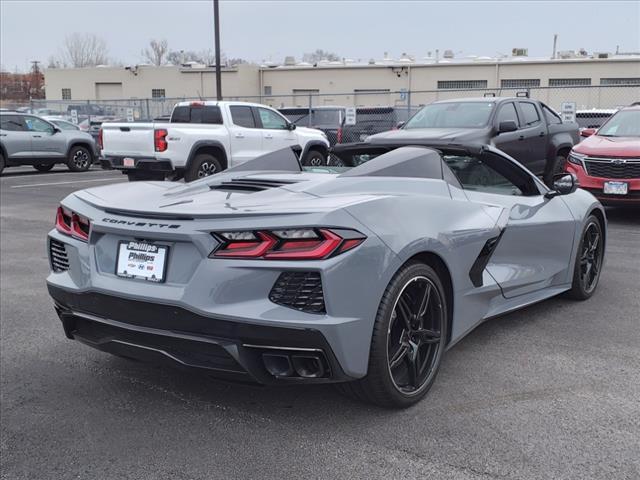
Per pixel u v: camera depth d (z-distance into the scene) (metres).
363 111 20.05
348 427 3.06
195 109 13.24
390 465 2.73
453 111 10.16
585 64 36.75
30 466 2.81
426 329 3.31
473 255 3.59
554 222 4.48
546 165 11.19
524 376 3.62
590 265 5.11
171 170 12.07
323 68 42.38
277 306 2.74
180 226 2.87
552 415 3.14
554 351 4.00
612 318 4.65
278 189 3.29
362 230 2.85
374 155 4.53
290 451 2.86
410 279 3.08
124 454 2.89
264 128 13.77
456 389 3.45
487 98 10.41
